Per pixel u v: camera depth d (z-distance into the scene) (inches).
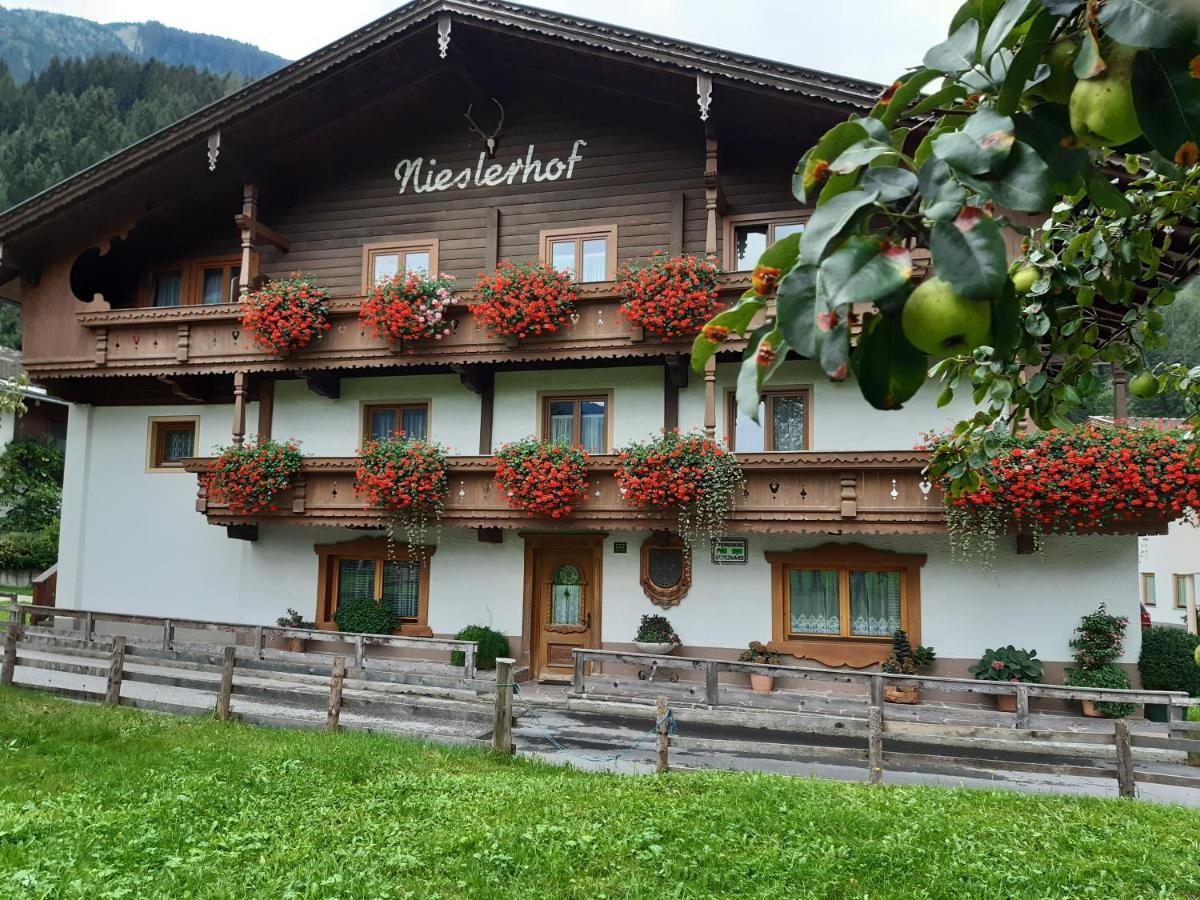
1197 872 204.5
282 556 585.0
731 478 450.9
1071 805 268.4
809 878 195.5
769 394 507.2
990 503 402.6
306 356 530.9
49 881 181.6
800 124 490.9
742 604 502.3
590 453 501.0
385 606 559.8
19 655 524.1
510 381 550.3
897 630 475.8
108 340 572.1
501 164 559.2
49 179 2174.0
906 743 401.4
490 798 257.1
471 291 506.3
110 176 552.4
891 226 43.0
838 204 41.3
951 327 37.6
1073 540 455.2
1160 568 1165.1
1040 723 336.8
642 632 503.8
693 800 260.1
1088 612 450.0
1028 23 44.8
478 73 548.7
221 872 192.9
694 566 512.1
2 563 1089.4
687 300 455.5
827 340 37.4
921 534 456.8
